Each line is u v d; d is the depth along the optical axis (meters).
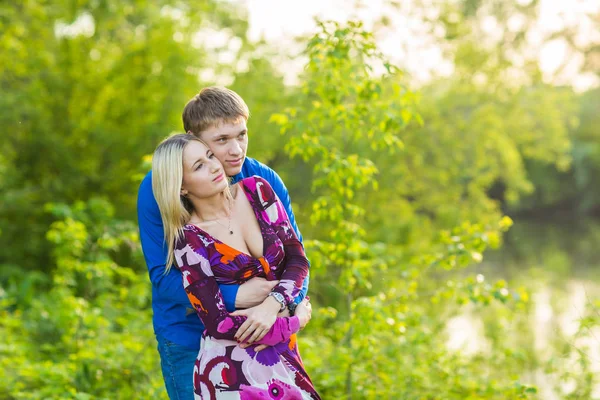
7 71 11.13
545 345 7.70
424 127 10.60
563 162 12.46
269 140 9.91
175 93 10.92
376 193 10.09
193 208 2.77
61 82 11.22
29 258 11.02
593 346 7.00
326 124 5.32
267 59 10.41
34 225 10.91
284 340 2.68
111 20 11.50
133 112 11.04
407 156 10.88
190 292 2.65
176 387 2.96
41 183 11.38
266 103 9.95
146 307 6.83
